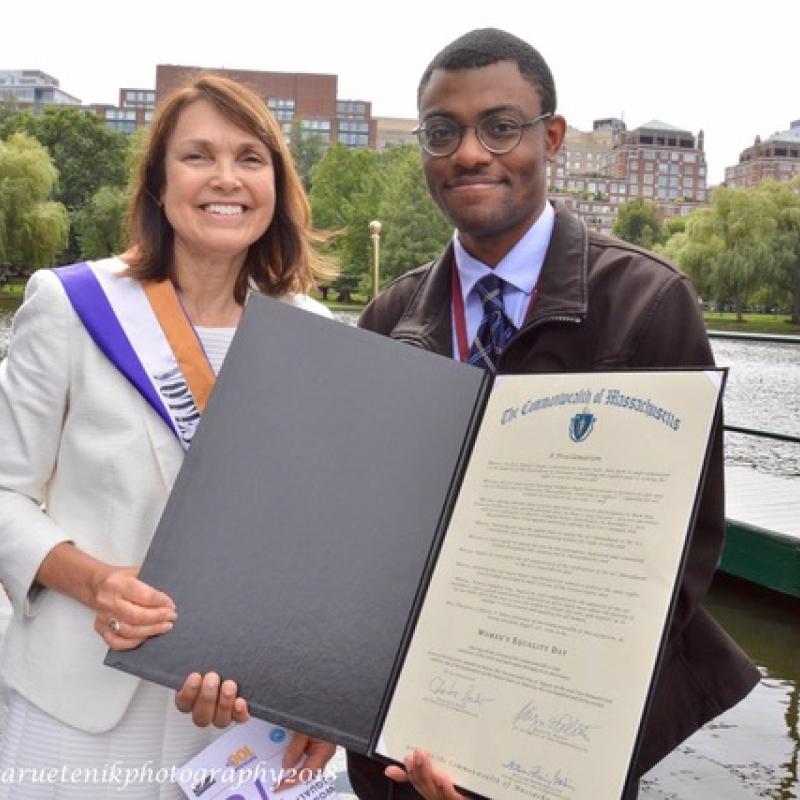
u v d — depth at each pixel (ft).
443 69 6.30
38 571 5.64
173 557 5.33
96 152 214.28
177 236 6.25
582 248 6.31
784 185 184.14
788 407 47.39
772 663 17.15
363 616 5.36
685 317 5.97
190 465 5.44
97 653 5.78
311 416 5.54
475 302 6.59
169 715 5.96
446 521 5.48
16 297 162.91
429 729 5.19
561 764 4.86
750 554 21.16
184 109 6.05
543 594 5.14
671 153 483.10
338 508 5.45
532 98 6.25
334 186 223.51
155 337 5.90
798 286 180.45
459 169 6.25
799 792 12.30
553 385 5.45
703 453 4.97
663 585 4.89
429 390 5.64
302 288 6.71
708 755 13.39
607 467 5.17
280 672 5.26
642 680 4.80
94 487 5.79
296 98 488.85
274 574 5.35
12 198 157.79
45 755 5.81
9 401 5.82
